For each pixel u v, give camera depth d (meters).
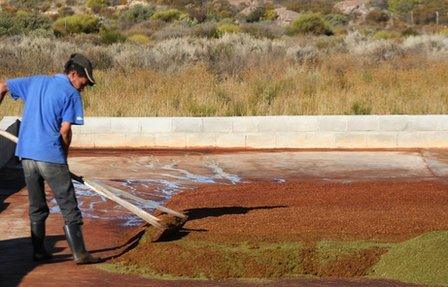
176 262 7.52
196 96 18.72
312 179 12.59
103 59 27.95
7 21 43.75
